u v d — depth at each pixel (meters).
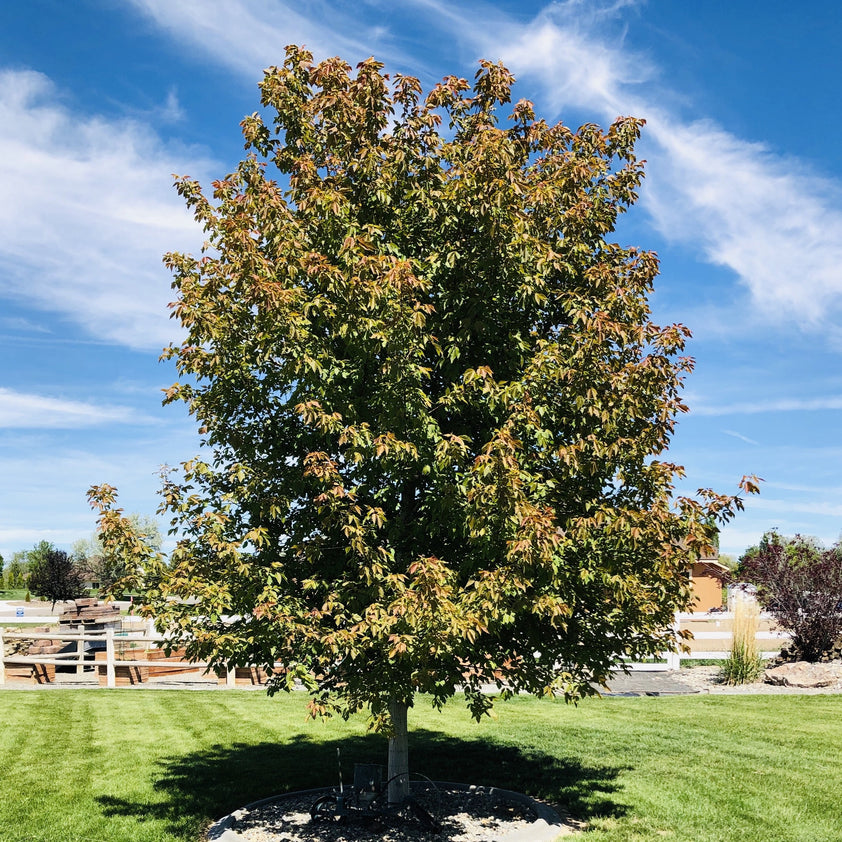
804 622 17.75
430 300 7.89
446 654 6.88
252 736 12.05
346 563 7.34
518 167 8.19
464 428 7.65
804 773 9.71
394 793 8.32
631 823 7.84
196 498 7.39
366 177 7.78
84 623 19.23
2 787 9.09
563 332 7.99
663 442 7.64
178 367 7.70
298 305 7.16
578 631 7.75
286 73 8.30
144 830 7.79
